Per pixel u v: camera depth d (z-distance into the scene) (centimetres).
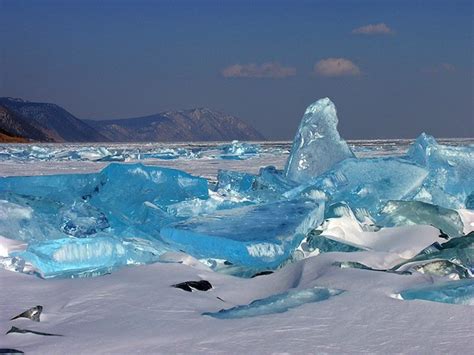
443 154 601
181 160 2100
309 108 643
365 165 555
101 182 558
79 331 239
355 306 258
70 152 2459
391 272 314
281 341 222
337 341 221
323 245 401
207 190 560
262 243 378
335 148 629
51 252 387
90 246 393
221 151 2525
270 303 267
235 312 258
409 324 237
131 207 527
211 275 340
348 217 453
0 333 238
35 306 275
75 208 477
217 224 418
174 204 516
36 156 2395
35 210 495
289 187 570
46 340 228
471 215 525
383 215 487
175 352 213
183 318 253
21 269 362
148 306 270
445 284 291
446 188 585
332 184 531
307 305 261
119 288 298
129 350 216
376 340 221
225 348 216
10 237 440
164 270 333
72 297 286
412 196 545
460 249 377
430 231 433
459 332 228
